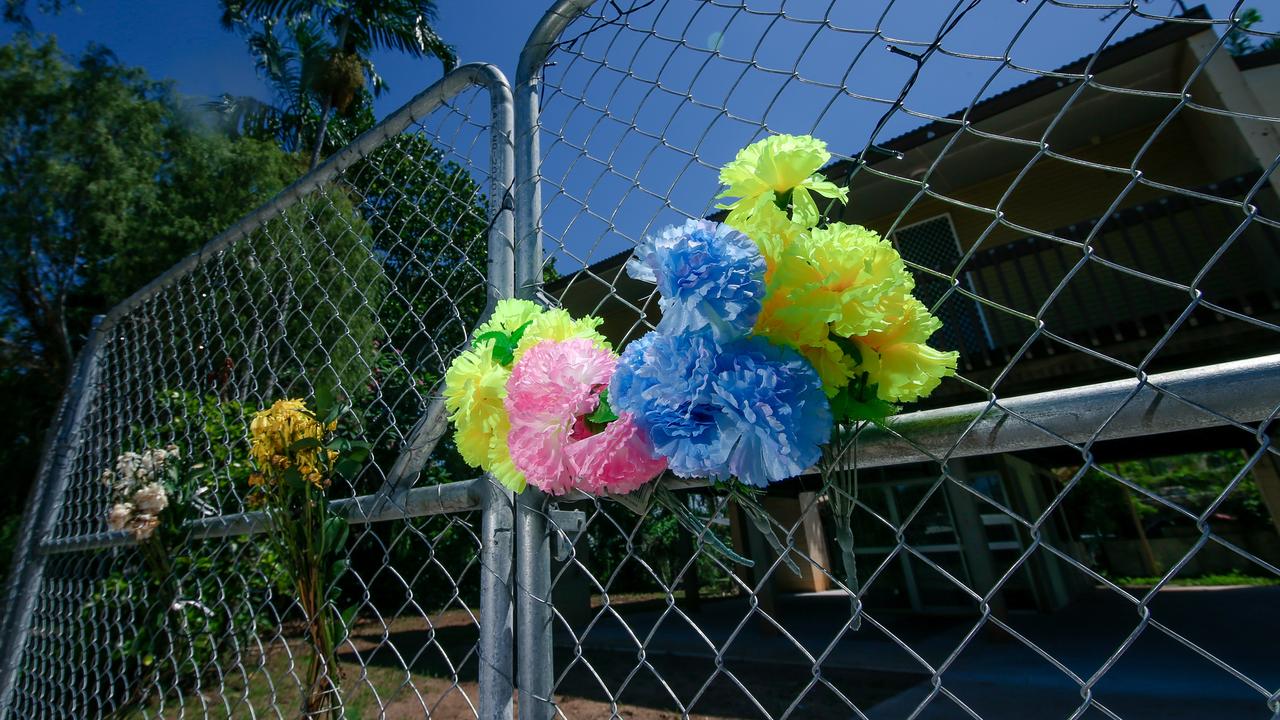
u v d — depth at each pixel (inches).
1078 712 22.1
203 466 80.4
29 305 369.1
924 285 219.8
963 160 255.8
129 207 350.3
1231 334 155.9
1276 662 195.0
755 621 346.3
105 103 364.5
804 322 23.3
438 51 521.3
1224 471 647.1
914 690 192.1
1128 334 170.6
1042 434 26.3
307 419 55.7
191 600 74.9
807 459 21.9
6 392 360.8
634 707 187.8
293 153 423.5
